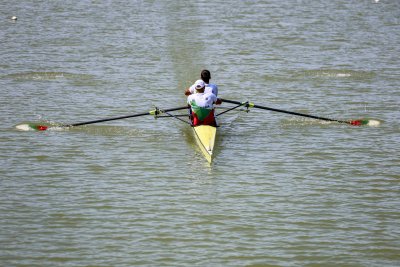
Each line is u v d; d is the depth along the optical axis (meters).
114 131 76.75
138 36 134.75
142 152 70.12
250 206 57.28
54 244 50.66
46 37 132.62
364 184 61.72
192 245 50.75
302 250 50.03
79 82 98.31
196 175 64.06
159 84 98.25
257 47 124.31
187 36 134.88
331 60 113.62
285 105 87.56
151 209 56.59
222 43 128.00
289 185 61.62
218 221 54.56
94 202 57.78
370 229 53.16
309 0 181.50
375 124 78.81
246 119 82.12
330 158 68.25
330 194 59.66
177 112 84.69
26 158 67.62
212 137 71.12
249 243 51.03
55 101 88.06
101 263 48.19
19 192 59.50
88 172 64.44
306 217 55.22
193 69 107.62
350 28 143.25
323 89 95.06
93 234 52.25
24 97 89.62
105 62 111.94
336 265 48.06
